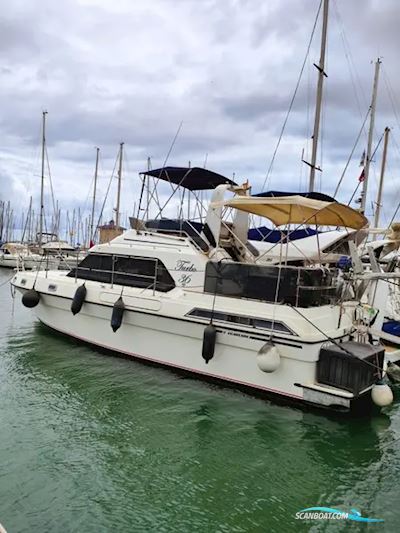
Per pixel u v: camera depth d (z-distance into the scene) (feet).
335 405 20.51
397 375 27.99
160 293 26.61
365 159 53.88
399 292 33.55
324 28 39.37
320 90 39.73
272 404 22.15
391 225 31.50
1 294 59.11
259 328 22.25
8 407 20.79
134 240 29.71
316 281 23.07
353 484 15.55
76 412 20.53
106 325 28.55
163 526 12.97
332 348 21.36
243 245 28.86
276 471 16.26
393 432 19.80
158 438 18.43
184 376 25.34
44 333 34.06
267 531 12.89
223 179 31.09
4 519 12.94
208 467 16.33
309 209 22.75
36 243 111.55
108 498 14.16
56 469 15.66
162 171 29.86
